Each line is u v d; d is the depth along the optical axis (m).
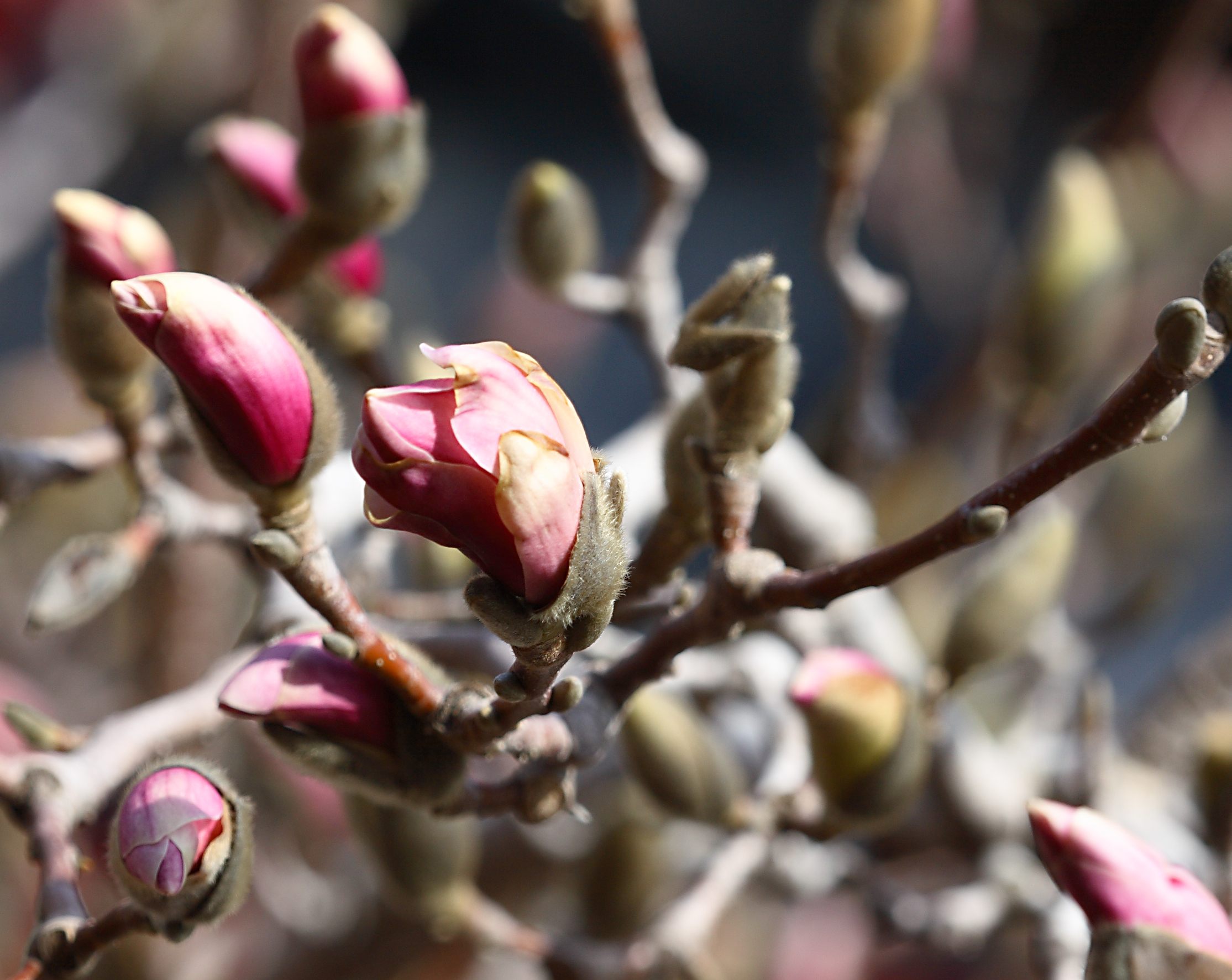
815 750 0.53
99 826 0.57
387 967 0.76
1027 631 0.56
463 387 0.44
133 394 0.55
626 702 0.49
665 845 0.67
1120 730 0.73
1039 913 0.59
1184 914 0.46
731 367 0.49
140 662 0.84
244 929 0.78
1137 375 0.46
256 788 0.76
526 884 0.73
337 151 0.54
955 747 0.60
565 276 0.61
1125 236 0.81
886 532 0.77
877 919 0.60
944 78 1.01
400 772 0.48
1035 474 0.46
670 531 0.50
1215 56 0.90
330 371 0.72
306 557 0.47
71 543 0.55
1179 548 0.87
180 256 0.83
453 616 0.58
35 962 0.48
